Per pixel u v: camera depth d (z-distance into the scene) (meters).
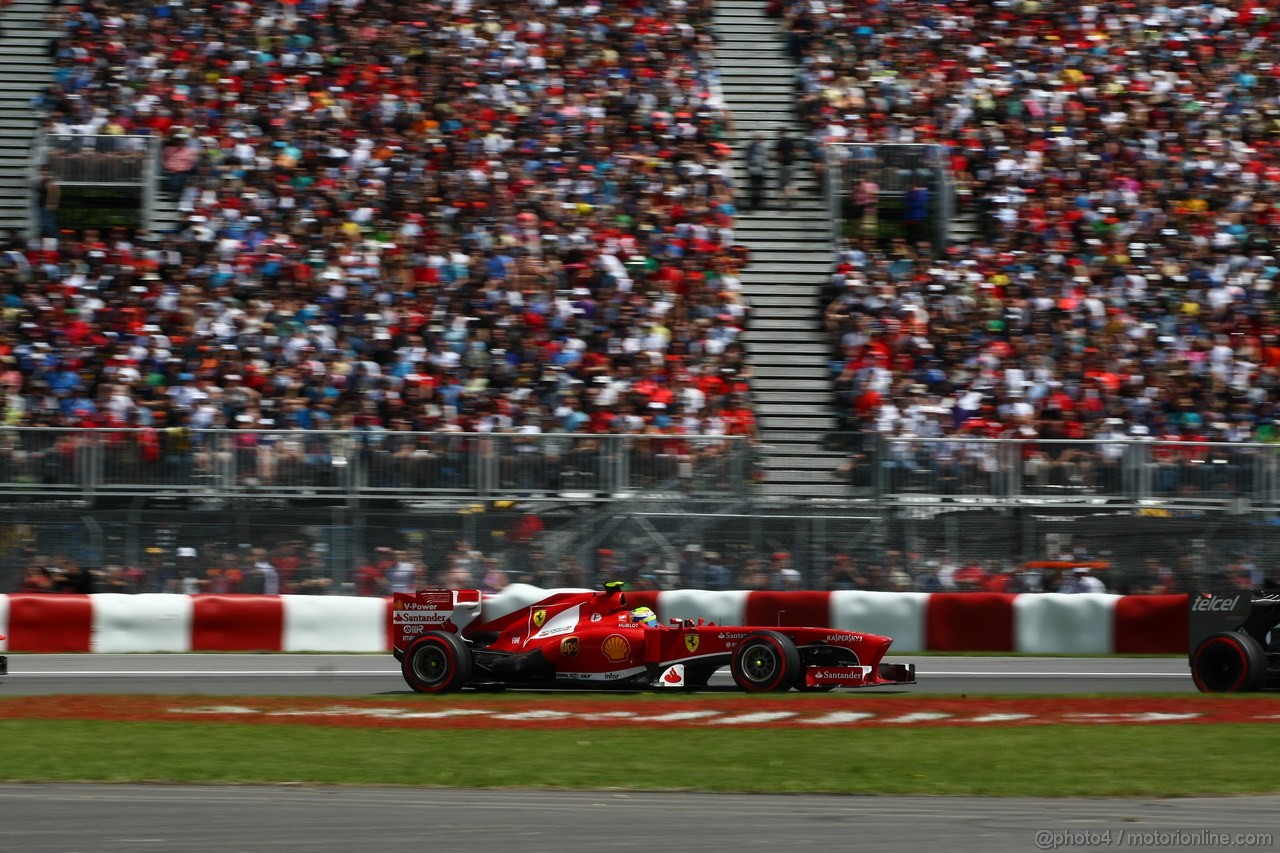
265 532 52.84
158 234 68.44
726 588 52.84
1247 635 39.94
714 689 40.88
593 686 39.09
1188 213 71.12
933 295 67.31
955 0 81.75
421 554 52.84
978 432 61.84
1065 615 51.97
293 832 20.89
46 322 63.03
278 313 63.16
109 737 30.78
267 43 76.56
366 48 76.44
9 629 50.81
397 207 68.44
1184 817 22.12
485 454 53.16
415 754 28.45
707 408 61.50
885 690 41.00
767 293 68.94
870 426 62.00
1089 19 80.69
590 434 53.38
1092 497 53.59
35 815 22.17
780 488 53.97
